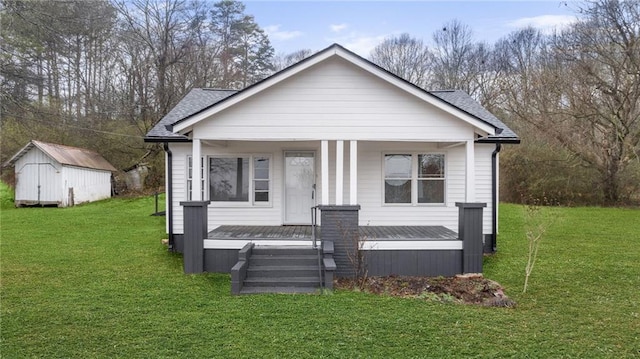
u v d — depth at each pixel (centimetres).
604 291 794
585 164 2230
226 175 1198
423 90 941
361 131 959
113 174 2916
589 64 2139
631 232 1409
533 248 1101
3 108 993
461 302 739
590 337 572
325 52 934
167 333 578
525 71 2872
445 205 1191
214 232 1057
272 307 694
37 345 540
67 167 2352
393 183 1200
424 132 962
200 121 950
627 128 2095
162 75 2969
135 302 720
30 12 894
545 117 2345
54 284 830
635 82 2045
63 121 2517
